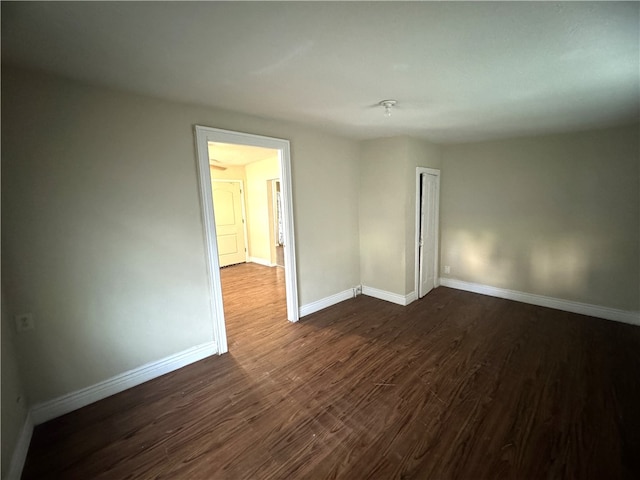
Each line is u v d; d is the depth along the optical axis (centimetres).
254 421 195
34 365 193
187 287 260
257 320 360
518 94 221
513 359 260
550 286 375
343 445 175
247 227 709
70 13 120
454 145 436
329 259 390
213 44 148
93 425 195
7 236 180
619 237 324
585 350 271
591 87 207
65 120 194
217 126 263
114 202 218
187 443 179
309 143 346
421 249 413
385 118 289
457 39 145
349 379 238
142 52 156
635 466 156
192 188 256
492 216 412
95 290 214
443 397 213
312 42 147
